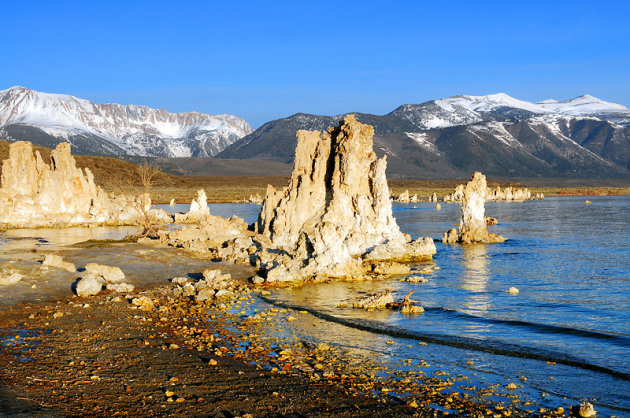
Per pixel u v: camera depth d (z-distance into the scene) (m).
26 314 30.69
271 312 32.72
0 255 46.41
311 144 55.75
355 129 53.34
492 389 21.06
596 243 68.88
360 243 52.31
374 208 53.66
